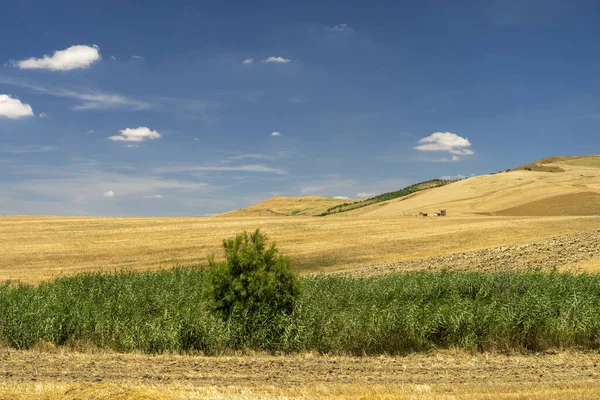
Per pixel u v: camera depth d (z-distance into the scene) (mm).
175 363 12945
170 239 47625
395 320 15031
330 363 13211
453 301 18000
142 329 15125
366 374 11953
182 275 24938
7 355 13867
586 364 13047
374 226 55188
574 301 15914
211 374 11828
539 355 14297
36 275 33594
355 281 23188
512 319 15055
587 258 32125
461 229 51312
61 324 15398
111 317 16359
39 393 9484
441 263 35500
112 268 36531
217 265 16547
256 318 15180
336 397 9359
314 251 42406
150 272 26766
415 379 11414
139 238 48188
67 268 36562
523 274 22594
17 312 15969
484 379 11414
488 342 14883
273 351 14750
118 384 10188
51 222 58312
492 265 33094
